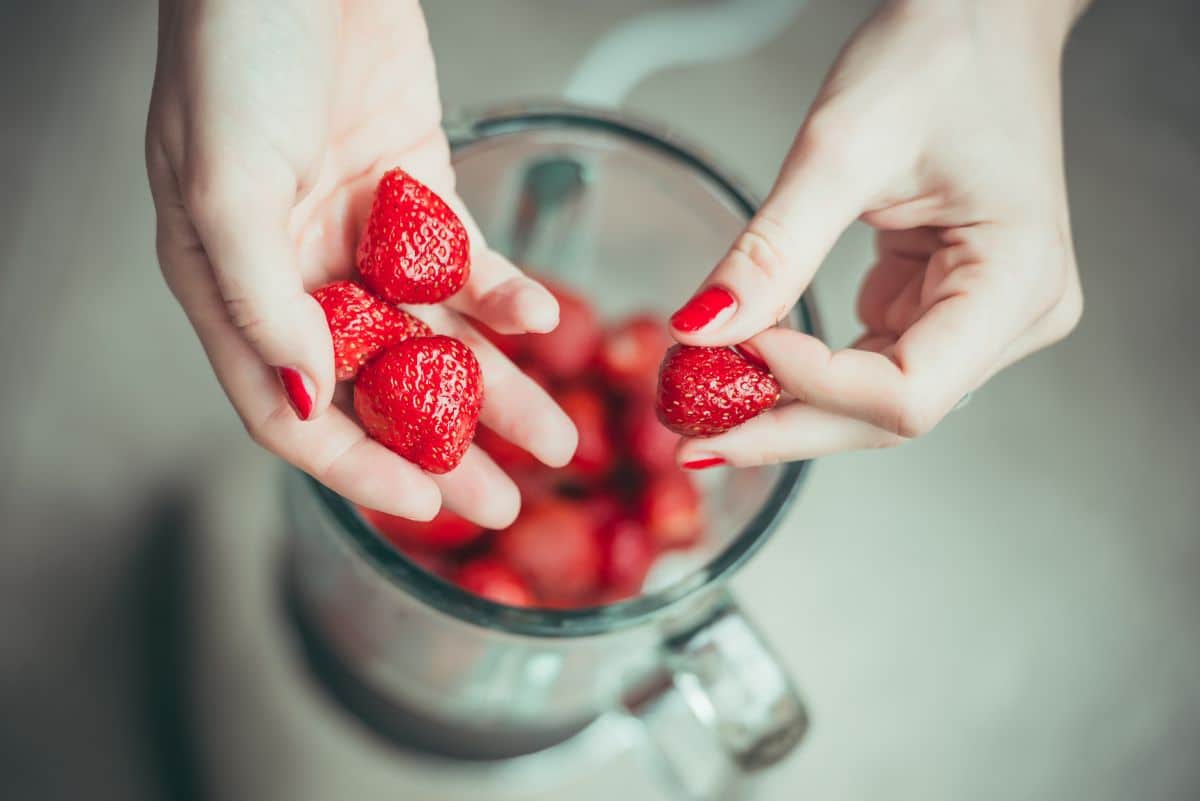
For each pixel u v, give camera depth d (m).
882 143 0.34
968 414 0.49
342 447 0.33
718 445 0.33
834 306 0.49
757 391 0.33
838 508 0.48
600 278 0.45
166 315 0.46
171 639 0.44
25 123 0.46
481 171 0.39
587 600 0.40
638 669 0.39
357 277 0.36
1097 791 0.46
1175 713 0.47
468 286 0.36
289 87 0.31
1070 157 0.52
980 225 0.35
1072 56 0.52
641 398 0.42
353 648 0.42
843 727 0.46
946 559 0.48
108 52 0.47
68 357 0.46
